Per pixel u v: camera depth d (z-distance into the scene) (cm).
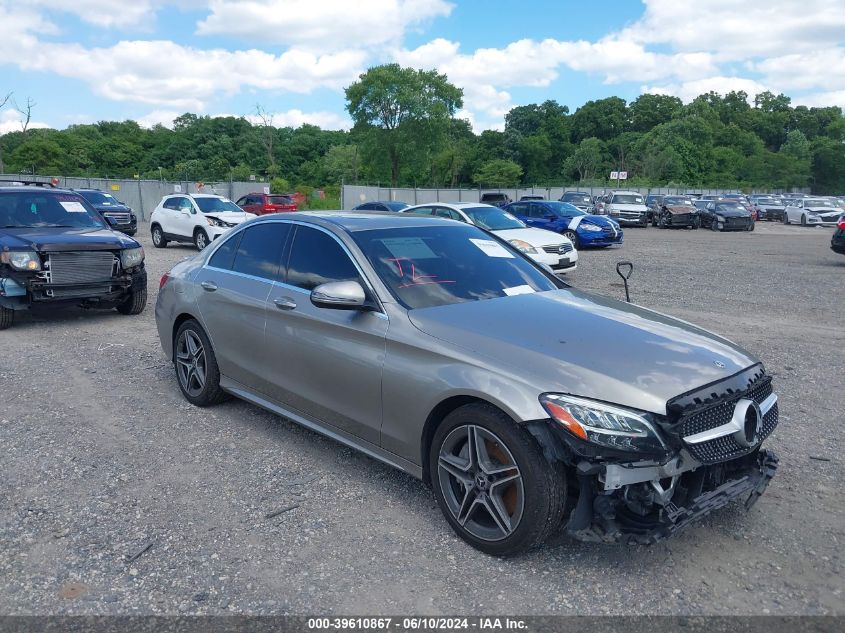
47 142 7694
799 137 12544
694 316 960
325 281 434
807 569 328
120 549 346
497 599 306
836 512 384
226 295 504
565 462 305
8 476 430
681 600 304
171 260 1711
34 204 946
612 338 353
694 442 308
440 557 340
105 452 468
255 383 490
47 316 966
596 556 340
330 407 423
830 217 3834
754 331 862
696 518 315
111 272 892
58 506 391
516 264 475
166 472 437
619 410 303
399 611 298
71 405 566
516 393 316
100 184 4034
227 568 330
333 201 4966
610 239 2131
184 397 583
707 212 3347
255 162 9669
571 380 314
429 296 404
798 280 1358
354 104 6219
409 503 397
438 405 353
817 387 619
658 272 1504
